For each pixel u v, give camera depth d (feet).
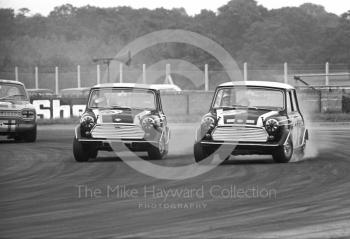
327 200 106.32
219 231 83.46
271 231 83.46
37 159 173.88
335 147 208.23
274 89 167.22
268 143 155.53
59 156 181.78
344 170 145.48
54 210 98.58
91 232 83.25
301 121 174.29
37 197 110.83
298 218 91.71
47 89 469.57
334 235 81.25
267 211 96.78
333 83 503.20
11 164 162.50
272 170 144.87
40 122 351.87
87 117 163.43
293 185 122.62
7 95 237.86
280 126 157.28
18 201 106.93
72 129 313.53
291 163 159.43
